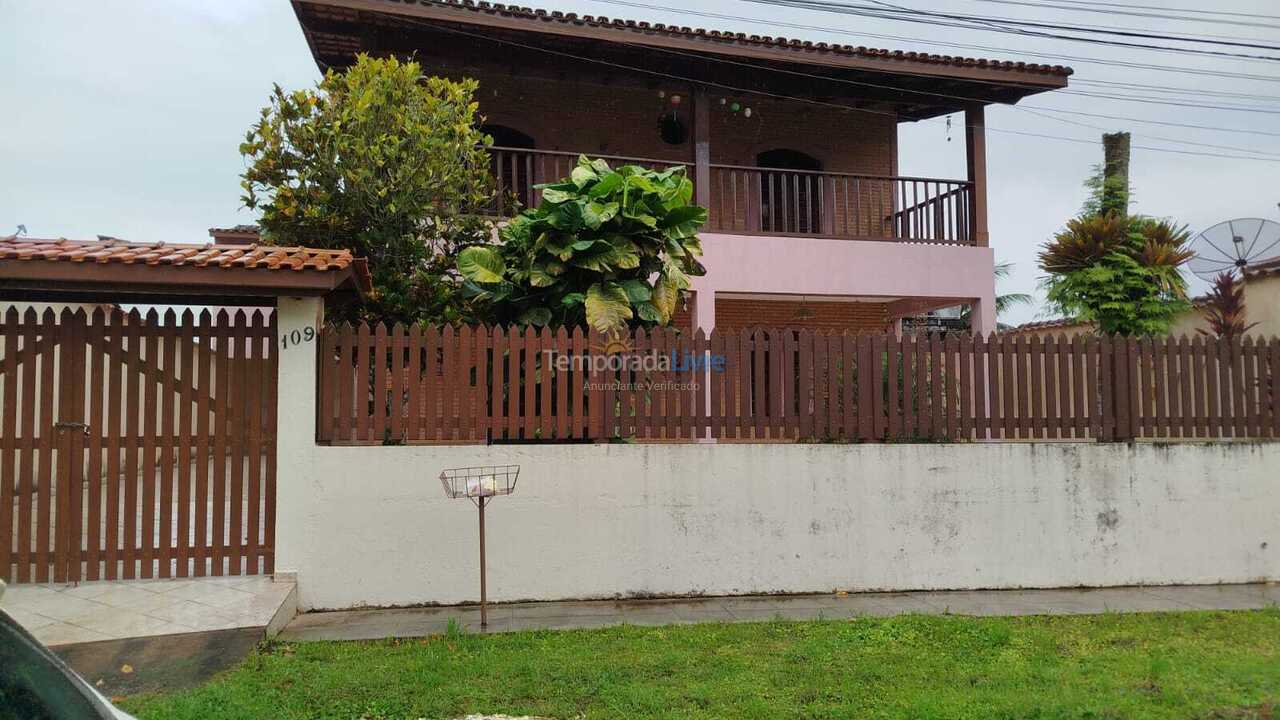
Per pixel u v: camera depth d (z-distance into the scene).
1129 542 6.86
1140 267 11.06
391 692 4.18
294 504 5.88
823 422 6.67
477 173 8.27
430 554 6.04
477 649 4.96
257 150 7.63
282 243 7.65
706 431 6.49
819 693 4.24
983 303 10.92
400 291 7.65
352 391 6.11
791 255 10.45
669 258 7.16
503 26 9.41
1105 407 6.99
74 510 5.71
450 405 6.19
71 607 5.25
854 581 6.55
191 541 6.15
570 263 6.67
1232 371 7.19
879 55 10.34
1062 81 10.98
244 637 4.86
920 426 6.76
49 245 5.62
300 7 9.02
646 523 6.32
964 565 6.66
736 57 10.26
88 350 7.08
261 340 5.92
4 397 5.66
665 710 3.99
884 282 10.70
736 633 5.33
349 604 5.91
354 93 7.58
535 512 6.19
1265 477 7.09
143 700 4.00
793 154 13.14
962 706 4.01
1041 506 6.77
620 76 10.99
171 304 6.18
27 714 1.79
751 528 6.44
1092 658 4.86
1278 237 10.05
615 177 6.71
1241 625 5.61
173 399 5.79
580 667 4.58
